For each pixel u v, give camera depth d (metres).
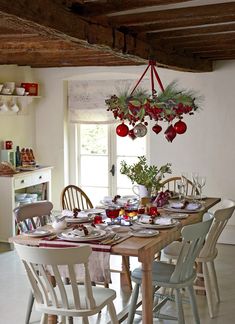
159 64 4.99
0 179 6.23
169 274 3.76
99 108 7.24
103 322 4.12
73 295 3.12
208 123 6.52
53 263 3.03
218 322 4.11
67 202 5.90
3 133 6.82
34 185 6.78
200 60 6.02
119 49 3.95
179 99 4.38
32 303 4.01
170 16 3.54
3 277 5.18
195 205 4.53
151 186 4.75
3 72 6.76
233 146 6.44
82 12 3.28
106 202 4.87
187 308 4.41
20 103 7.04
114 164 7.41
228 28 4.23
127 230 3.79
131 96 4.42
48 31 3.01
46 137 7.50
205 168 6.59
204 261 4.18
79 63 6.74
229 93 6.39
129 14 3.66
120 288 4.87
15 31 4.33
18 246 3.14
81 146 7.55
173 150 6.73
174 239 3.85
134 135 4.61
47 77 7.38
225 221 4.20
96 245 3.38
